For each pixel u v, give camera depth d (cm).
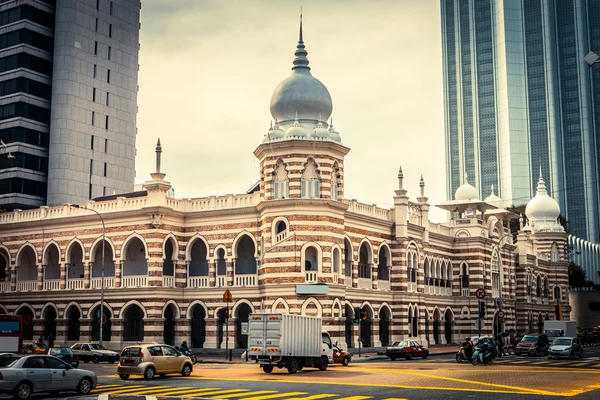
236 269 6488
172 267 6550
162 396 2923
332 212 5934
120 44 11200
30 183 10112
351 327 6347
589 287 13975
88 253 6644
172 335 6456
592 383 3409
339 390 3112
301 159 6006
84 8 10700
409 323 7044
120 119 11069
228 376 3916
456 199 8875
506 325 8794
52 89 10419
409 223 7119
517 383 3406
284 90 6291
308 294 5694
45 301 6844
